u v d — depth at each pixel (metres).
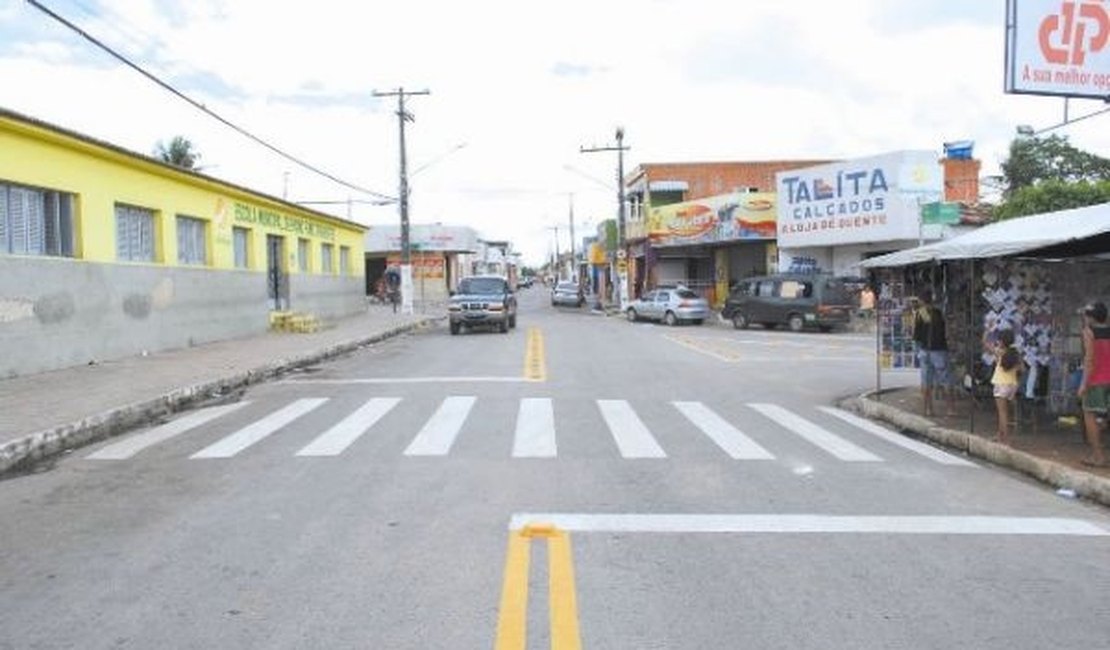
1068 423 12.06
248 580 5.96
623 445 10.90
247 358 20.58
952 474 9.62
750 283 36.78
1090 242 11.04
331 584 5.87
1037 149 43.28
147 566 6.27
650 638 5.02
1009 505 8.27
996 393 10.98
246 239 29.27
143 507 7.97
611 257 70.06
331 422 12.67
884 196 34.12
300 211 34.53
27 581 6.00
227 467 9.66
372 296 70.00
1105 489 8.39
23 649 4.88
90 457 10.48
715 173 55.78
